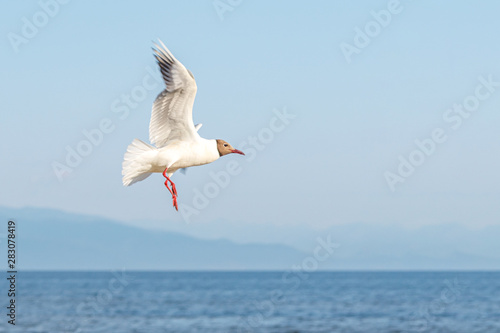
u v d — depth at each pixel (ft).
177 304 227.20
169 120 43.45
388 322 164.14
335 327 153.48
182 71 41.45
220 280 598.75
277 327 153.48
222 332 144.15
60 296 279.49
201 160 44.14
